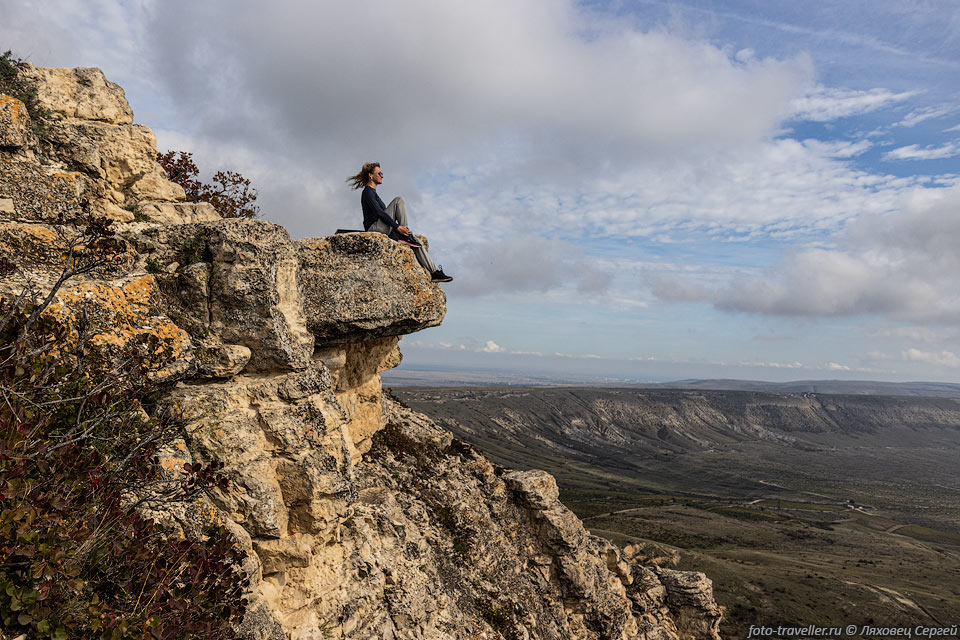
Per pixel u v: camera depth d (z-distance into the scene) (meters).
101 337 7.29
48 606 4.74
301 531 9.12
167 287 9.09
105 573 5.64
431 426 21.70
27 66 10.75
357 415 15.93
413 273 12.30
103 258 8.02
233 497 8.28
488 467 22.45
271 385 9.03
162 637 5.25
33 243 7.88
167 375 7.90
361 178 12.74
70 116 11.02
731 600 102.06
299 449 9.05
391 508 16.20
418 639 12.55
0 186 8.60
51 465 5.40
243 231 9.40
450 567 17.08
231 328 9.19
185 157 16.20
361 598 11.09
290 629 8.78
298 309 10.15
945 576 142.88
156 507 7.01
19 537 4.58
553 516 21.75
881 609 102.50
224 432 8.38
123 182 11.34
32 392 5.84
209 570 6.21
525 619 18.23
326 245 11.40
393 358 16.95
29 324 5.88
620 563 26.92
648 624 26.42
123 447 6.86
